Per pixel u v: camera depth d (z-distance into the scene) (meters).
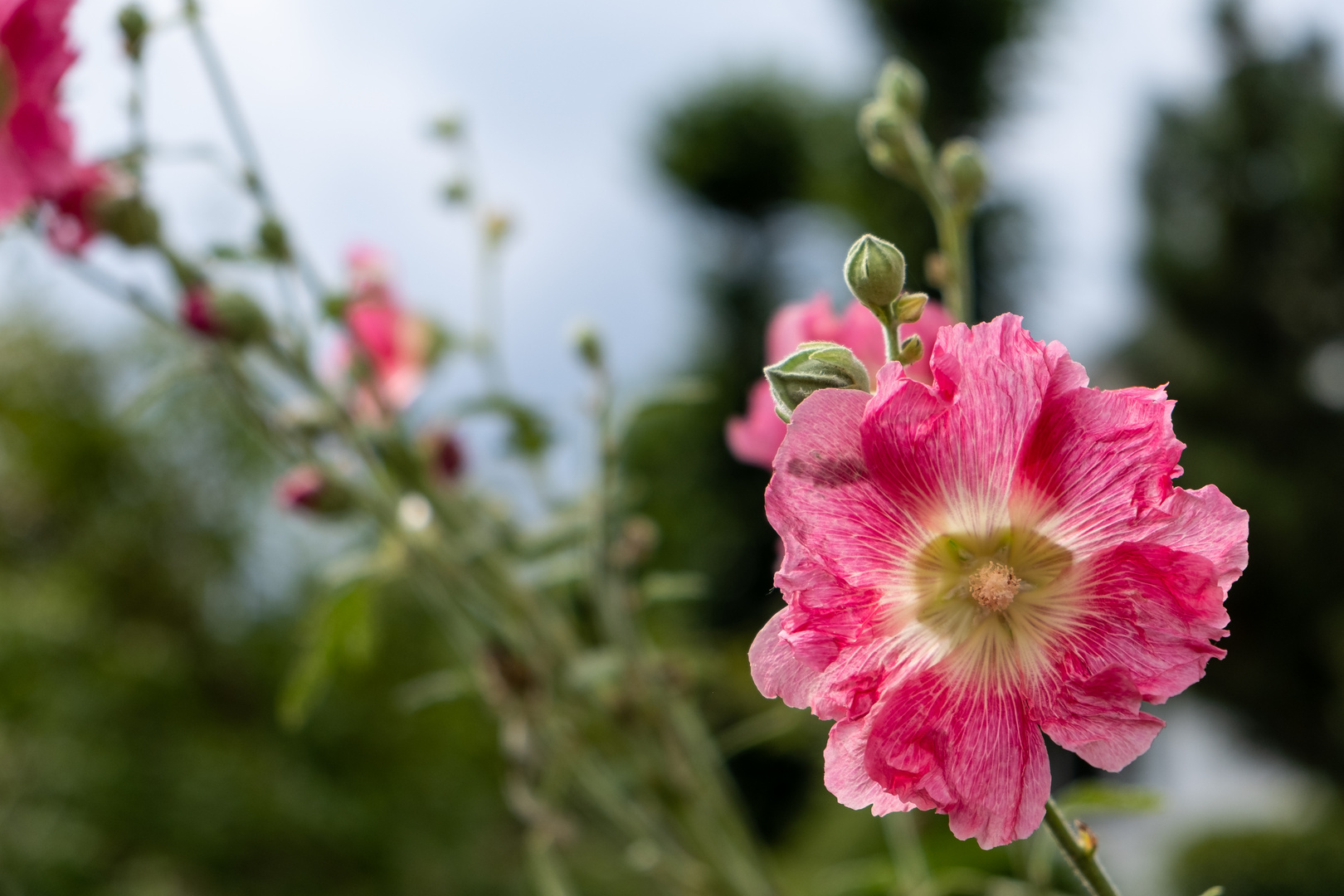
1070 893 0.67
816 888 0.77
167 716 2.36
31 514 2.79
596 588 0.71
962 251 0.61
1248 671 4.03
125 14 0.64
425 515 0.75
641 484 0.79
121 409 0.69
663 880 0.72
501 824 2.33
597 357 0.70
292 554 2.70
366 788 2.31
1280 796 4.27
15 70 0.61
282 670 2.55
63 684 2.25
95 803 2.08
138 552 2.64
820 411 0.47
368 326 0.79
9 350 2.66
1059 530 0.48
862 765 0.47
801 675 0.47
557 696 0.71
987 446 0.48
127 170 0.66
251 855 2.17
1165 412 0.47
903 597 0.48
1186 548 0.47
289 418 0.70
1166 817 3.71
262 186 0.67
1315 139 4.06
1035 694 0.47
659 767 0.70
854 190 3.33
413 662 2.42
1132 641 0.47
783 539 0.47
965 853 0.88
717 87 4.13
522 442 0.78
